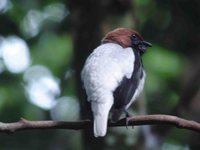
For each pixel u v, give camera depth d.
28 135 14.39
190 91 14.16
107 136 10.79
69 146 14.71
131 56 9.18
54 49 15.05
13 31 14.65
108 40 10.15
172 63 14.30
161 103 14.55
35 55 15.03
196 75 14.28
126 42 10.11
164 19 14.26
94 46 11.23
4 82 14.62
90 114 8.41
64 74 15.05
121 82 8.73
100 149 10.80
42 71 15.01
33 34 14.95
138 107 11.11
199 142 14.60
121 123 8.52
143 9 14.33
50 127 8.26
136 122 8.46
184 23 13.98
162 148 14.05
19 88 14.58
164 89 14.47
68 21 14.88
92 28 11.28
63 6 15.16
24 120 8.22
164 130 13.28
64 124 8.28
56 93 15.10
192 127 8.34
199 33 13.98
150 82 14.30
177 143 15.03
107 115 8.30
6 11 14.62
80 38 11.36
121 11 11.31
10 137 14.28
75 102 15.21
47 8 15.12
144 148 10.97
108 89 8.55
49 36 15.01
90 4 11.31
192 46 14.25
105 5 11.28
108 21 11.27
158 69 14.28
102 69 8.77
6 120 14.07
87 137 10.88
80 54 11.34
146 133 11.04
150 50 14.30
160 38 14.36
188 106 14.03
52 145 14.55
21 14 14.82
